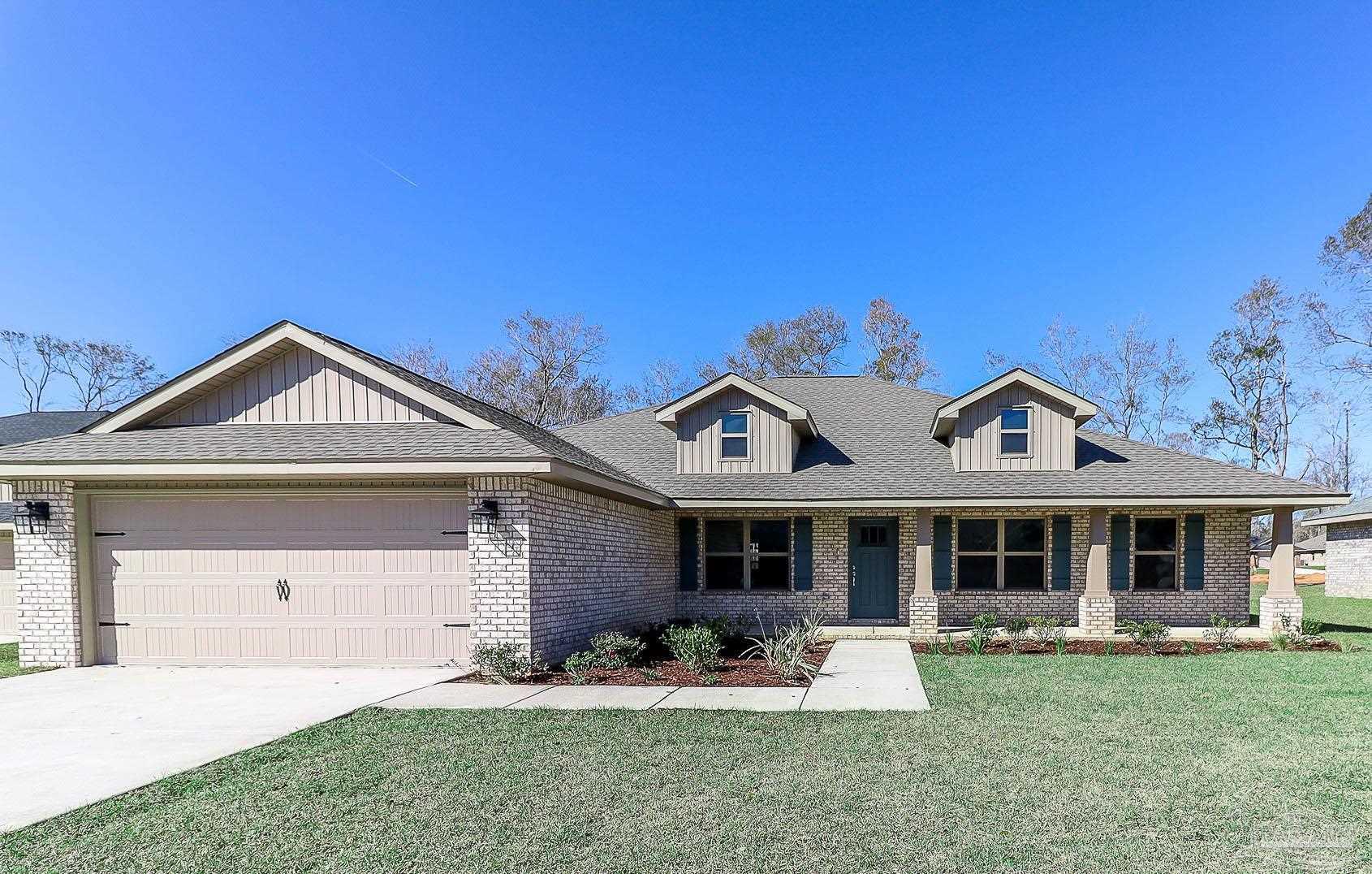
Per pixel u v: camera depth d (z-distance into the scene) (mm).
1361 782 5141
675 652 10508
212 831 4387
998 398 15148
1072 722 6898
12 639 13883
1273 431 37906
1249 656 11039
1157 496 13266
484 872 3854
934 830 4359
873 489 14383
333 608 10008
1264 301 37500
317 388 10875
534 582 9594
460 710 7418
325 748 6047
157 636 10141
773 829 4387
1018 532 15367
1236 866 3895
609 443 17812
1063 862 3945
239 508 10156
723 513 15727
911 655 11383
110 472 9461
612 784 5176
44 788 5141
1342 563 27203
